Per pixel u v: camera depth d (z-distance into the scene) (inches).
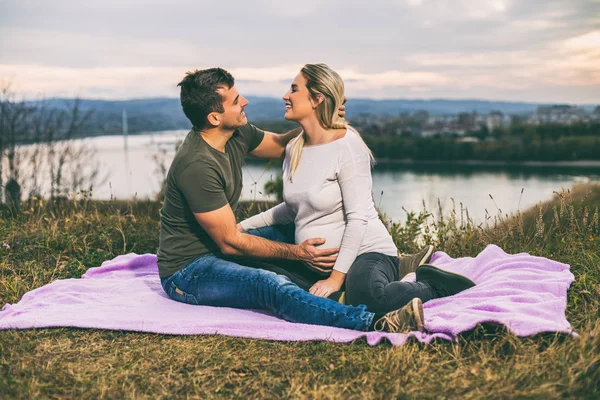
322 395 80.7
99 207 211.9
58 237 171.6
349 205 110.8
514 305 102.3
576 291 115.9
